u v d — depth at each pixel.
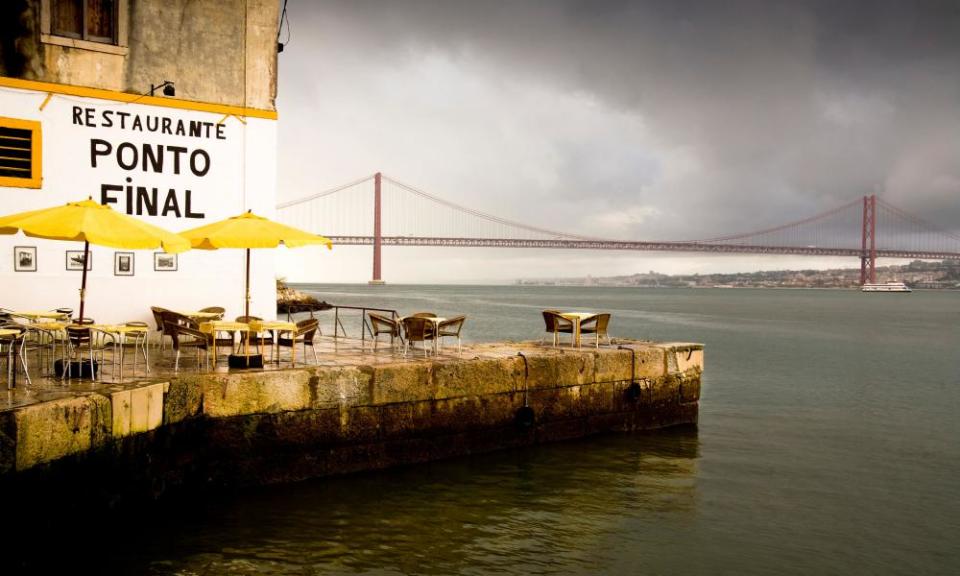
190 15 12.78
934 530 8.13
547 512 8.34
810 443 12.36
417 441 9.87
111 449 7.01
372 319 12.27
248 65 13.23
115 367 9.11
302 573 6.48
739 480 9.93
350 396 9.24
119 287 12.30
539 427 11.15
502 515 8.18
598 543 7.48
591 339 14.67
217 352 10.96
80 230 7.57
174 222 12.66
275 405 8.71
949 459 11.38
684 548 7.44
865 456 11.51
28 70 11.62
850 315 68.56
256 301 13.35
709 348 31.50
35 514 6.16
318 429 9.02
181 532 7.32
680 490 9.38
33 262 11.67
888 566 7.12
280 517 7.83
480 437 10.49
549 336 32.78
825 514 8.62
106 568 6.45
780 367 24.11
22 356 7.78
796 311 76.62
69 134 11.88
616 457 10.80
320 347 12.38
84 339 8.60
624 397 12.21
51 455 6.28
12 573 5.95
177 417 8.05
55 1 11.82
